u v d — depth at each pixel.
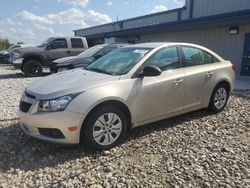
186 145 4.89
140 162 4.30
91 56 11.84
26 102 4.64
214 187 3.63
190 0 19.75
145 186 3.66
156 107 5.28
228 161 4.29
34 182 3.79
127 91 4.82
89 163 4.29
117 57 5.67
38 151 4.66
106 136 4.66
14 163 4.28
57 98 4.37
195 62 6.06
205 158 4.38
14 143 4.95
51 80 5.04
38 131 4.52
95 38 32.72
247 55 14.87
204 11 18.62
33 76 15.58
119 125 4.78
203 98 6.16
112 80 4.81
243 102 7.84
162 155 4.52
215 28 16.69
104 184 3.71
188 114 6.53
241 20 13.47
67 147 4.78
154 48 5.48
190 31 18.53
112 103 4.69
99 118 4.56
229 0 16.67
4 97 8.93
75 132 4.39
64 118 4.32
